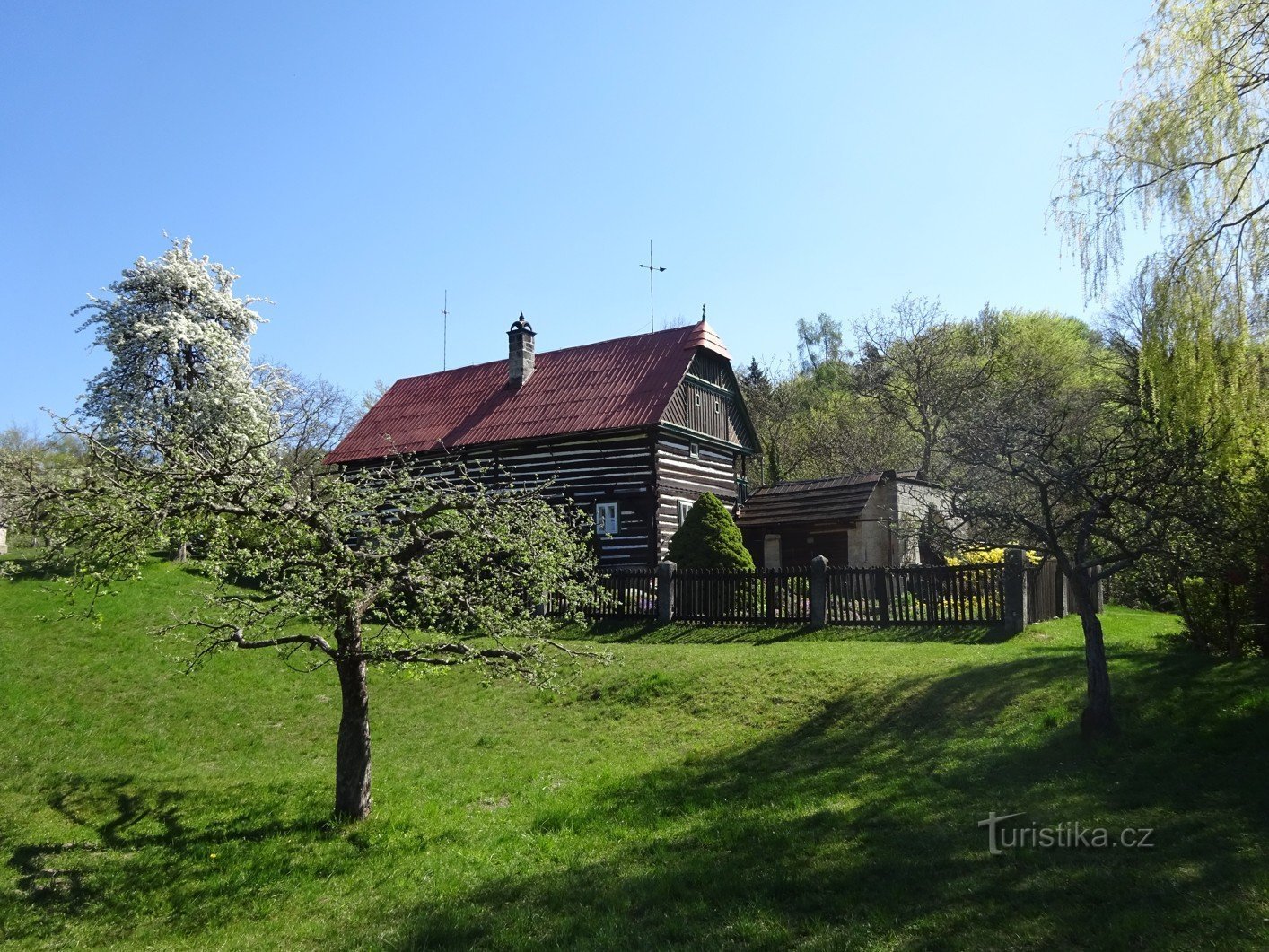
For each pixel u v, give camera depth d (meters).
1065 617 20.00
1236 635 12.08
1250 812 7.32
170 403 26.34
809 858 7.81
